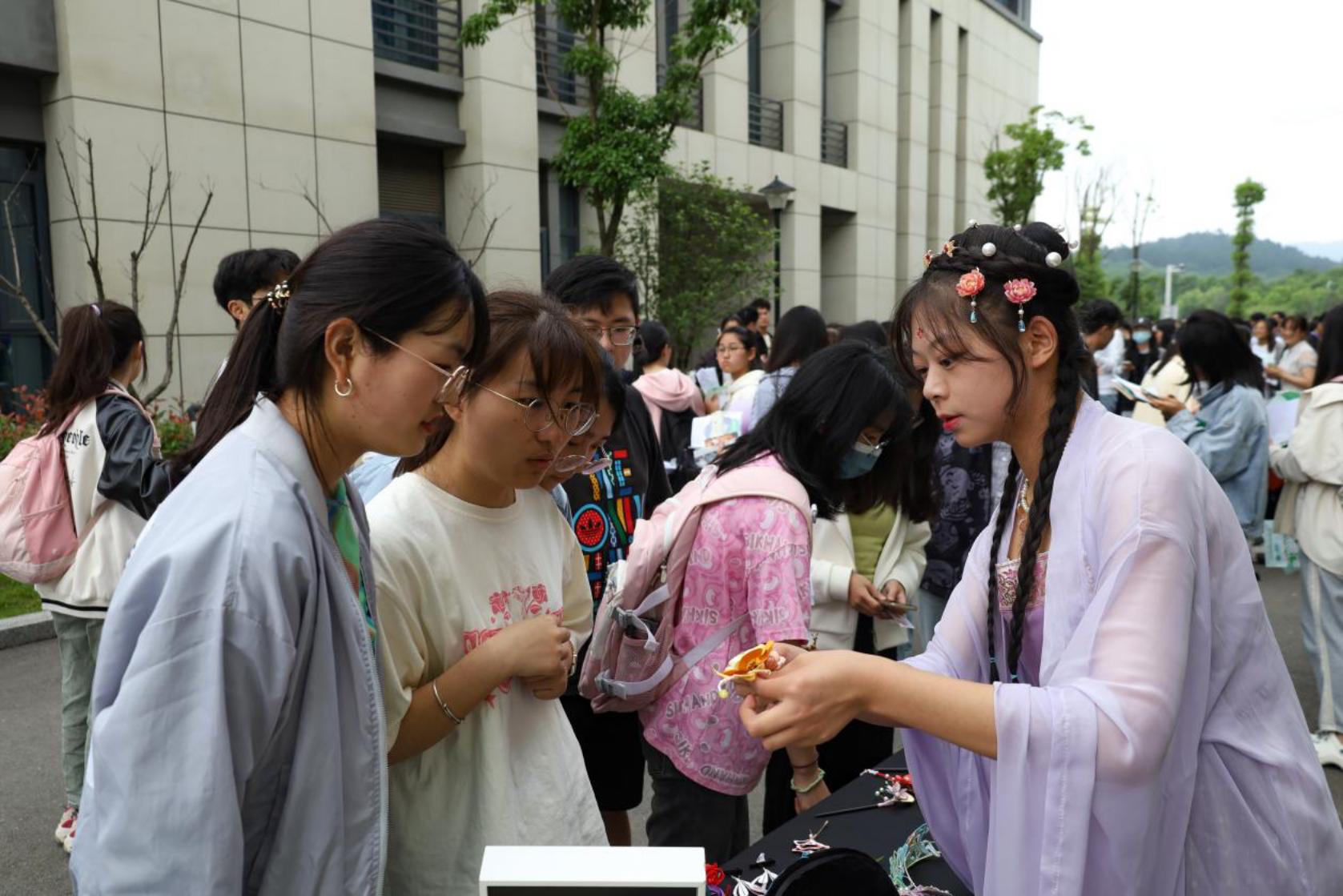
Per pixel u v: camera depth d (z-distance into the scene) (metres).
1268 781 1.16
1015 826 1.02
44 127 7.03
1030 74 24.69
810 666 1.03
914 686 1.03
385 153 9.46
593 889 0.94
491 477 1.37
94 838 0.88
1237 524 1.19
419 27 9.30
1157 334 12.55
